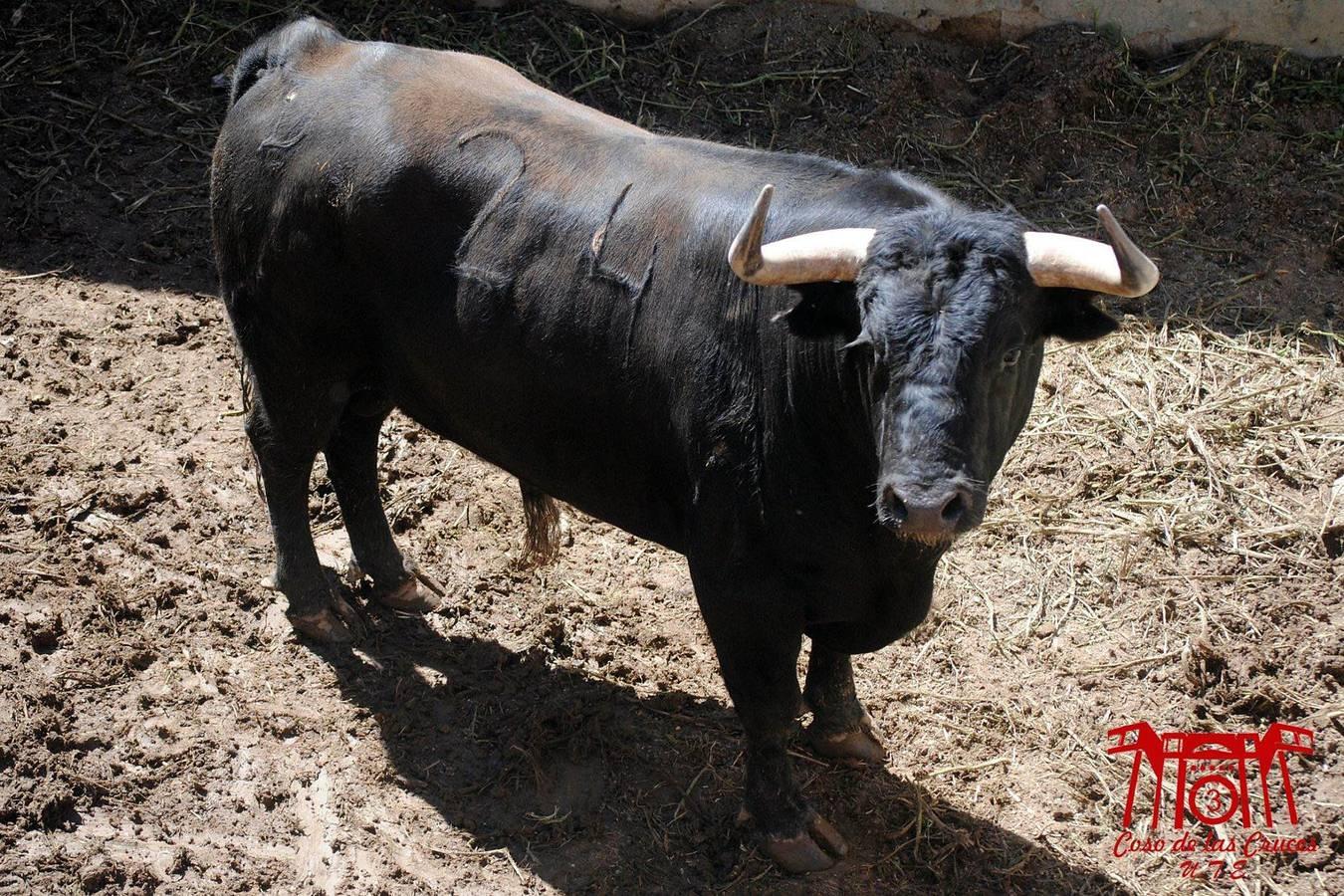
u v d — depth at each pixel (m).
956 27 8.57
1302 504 5.93
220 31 8.40
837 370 3.73
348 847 4.48
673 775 4.83
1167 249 7.46
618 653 5.32
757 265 3.54
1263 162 7.92
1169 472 6.12
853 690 4.85
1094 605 5.58
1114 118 8.16
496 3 8.67
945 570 5.74
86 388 6.35
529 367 4.38
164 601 5.35
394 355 4.77
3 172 7.50
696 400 4.06
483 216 4.41
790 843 4.46
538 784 4.76
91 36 8.34
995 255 3.46
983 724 5.08
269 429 5.10
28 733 4.63
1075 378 6.65
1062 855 4.59
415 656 5.29
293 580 5.25
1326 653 5.21
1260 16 8.43
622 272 4.20
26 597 5.24
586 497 4.61
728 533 4.09
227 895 4.26
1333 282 7.30
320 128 4.65
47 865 4.25
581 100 8.12
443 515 5.96
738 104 8.18
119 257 7.12
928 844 4.61
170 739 4.80
